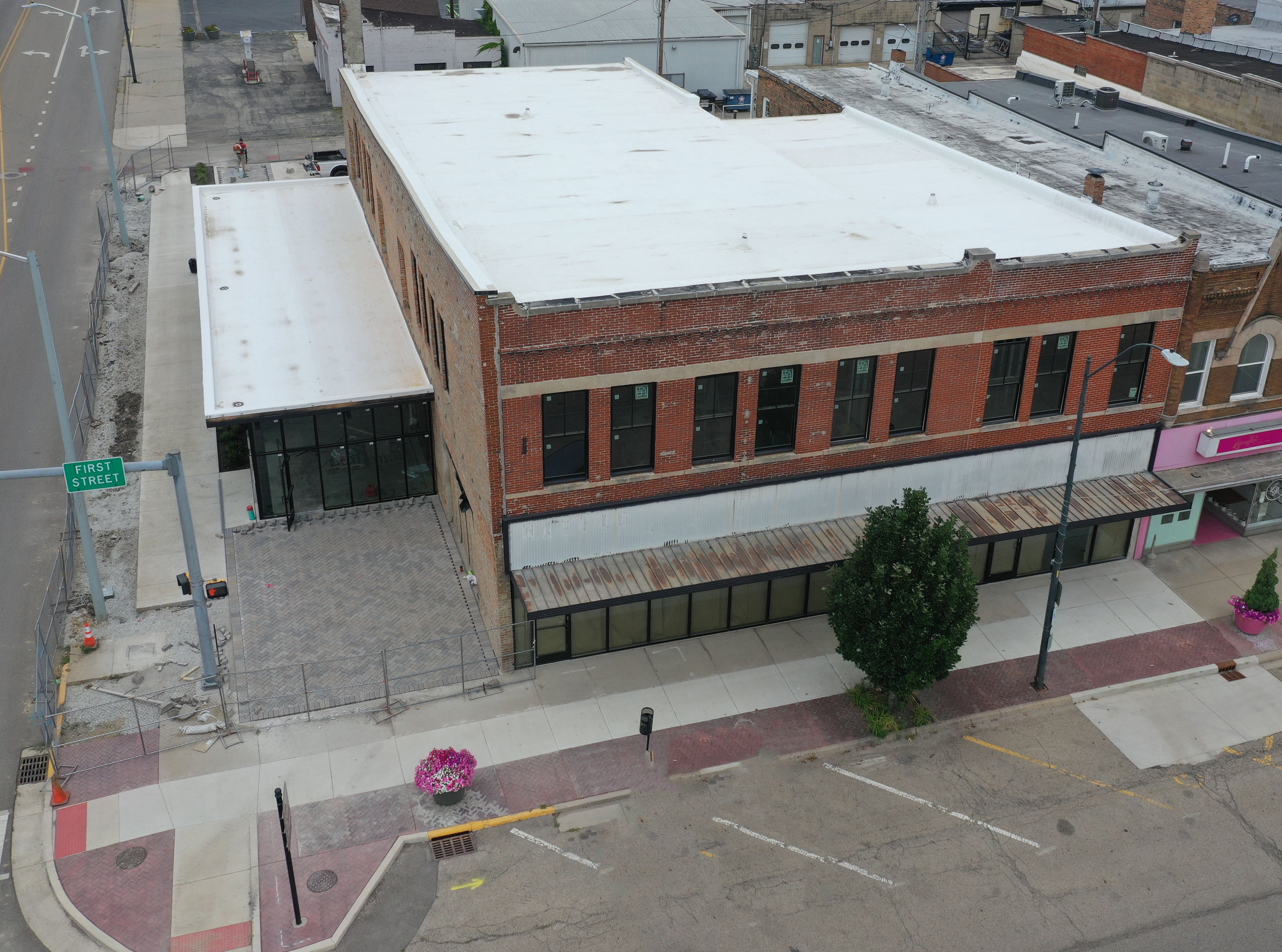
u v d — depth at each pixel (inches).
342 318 1566.2
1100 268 1164.5
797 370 1126.4
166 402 1681.8
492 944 874.8
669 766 1050.7
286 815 828.0
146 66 3422.7
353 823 980.6
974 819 1002.7
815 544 1172.5
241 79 3334.2
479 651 1190.3
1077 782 1047.6
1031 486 1272.1
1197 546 1400.1
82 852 947.3
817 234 1274.6
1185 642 1232.2
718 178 1466.5
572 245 1224.2
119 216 2217.0
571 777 1035.3
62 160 2709.2
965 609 1037.8
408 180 1360.7
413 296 1437.0
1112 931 893.8
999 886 933.8
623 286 1107.3
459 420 1203.9
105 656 1168.2
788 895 920.9
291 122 2987.2
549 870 941.8
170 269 2143.2
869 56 3627.0
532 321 1011.3
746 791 1026.7
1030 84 2404.0
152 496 1454.2
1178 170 1669.5
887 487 1216.8
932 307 1130.7
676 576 1119.0
